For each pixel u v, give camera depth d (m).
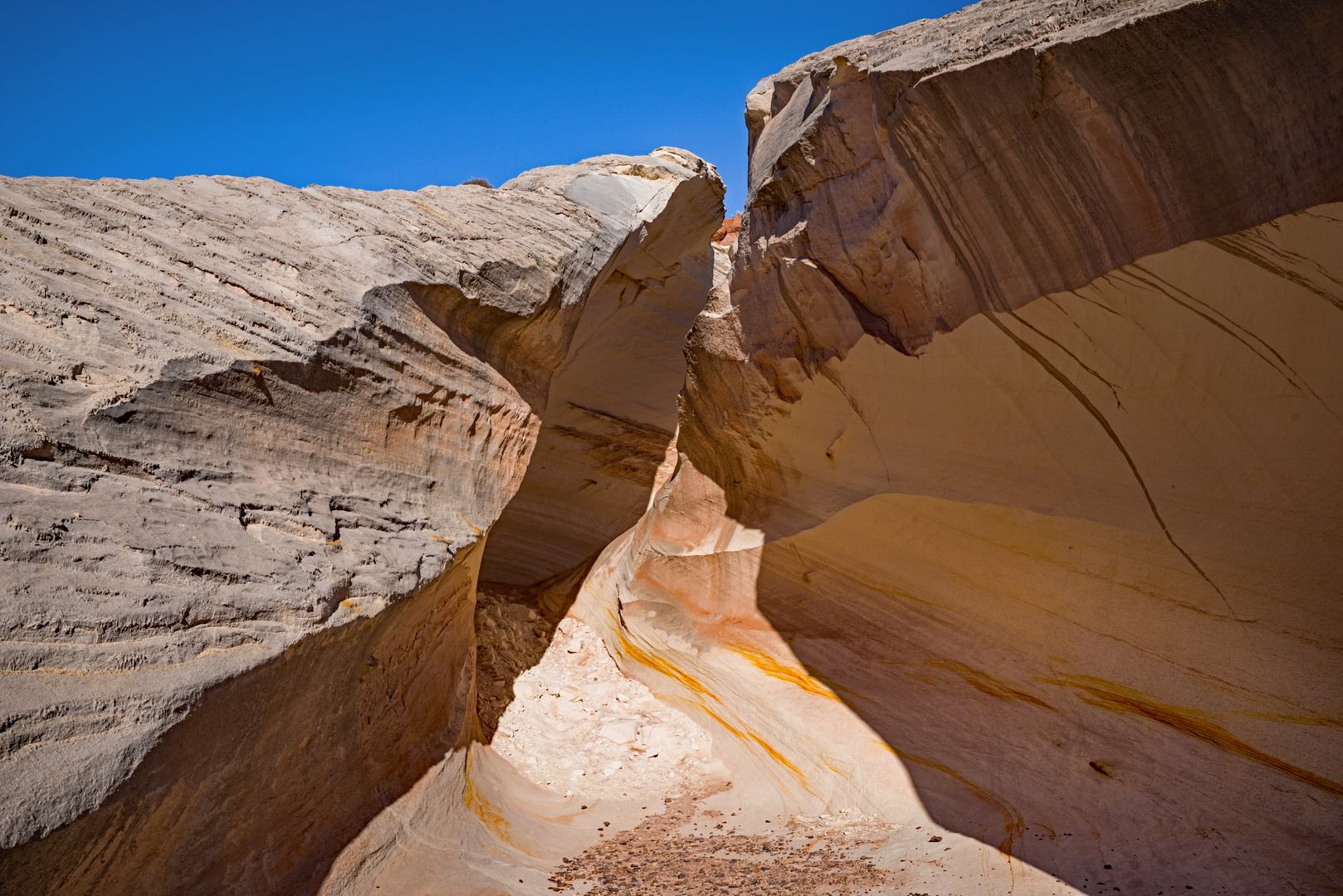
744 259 6.68
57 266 3.75
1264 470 3.59
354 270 5.56
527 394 7.92
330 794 3.84
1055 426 4.46
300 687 3.40
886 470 5.69
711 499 7.83
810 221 5.67
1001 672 5.10
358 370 5.07
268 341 4.39
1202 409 3.74
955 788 5.03
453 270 6.45
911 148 4.50
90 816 2.19
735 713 6.82
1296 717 3.71
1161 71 3.18
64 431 3.01
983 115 3.93
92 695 2.35
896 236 5.04
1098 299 3.95
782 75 6.93
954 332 4.90
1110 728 4.46
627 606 8.35
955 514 5.20
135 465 3.26
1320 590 3.53
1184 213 3.43
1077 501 4.43
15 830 1.97
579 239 8.77
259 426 4.14
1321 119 2.87
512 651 8.68
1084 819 4.25
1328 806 3.53
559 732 7.32
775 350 6.45
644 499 11.77
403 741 4.78
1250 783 3.81
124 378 3.47
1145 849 3.83
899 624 5.84
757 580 7.00
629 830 5.50
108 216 4.51
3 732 2.07
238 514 3.57
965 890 3.79
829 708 6.10
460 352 6.52
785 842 5.03
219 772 2.88
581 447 11.45
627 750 6.99
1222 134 3.15
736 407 7.06
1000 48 3.78
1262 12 2.83
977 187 4.22
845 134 5.22
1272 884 3.33
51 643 2.35
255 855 3.22
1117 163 3.53
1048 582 4.75
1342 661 3.52
